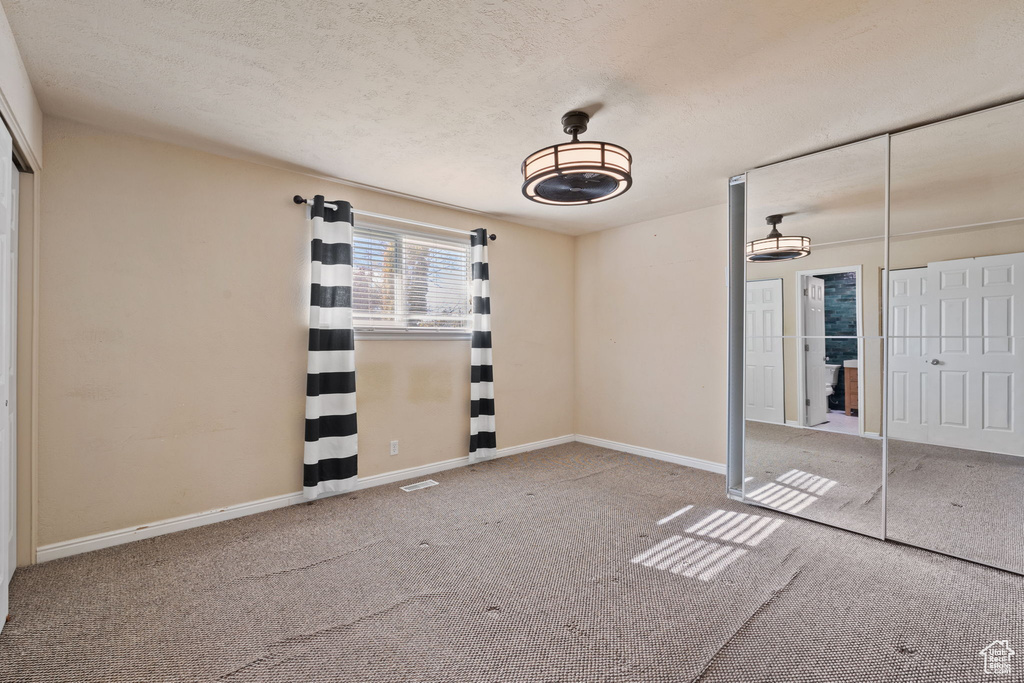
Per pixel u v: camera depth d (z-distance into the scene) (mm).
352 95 2203
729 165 3094
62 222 2395
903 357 2600
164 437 2701
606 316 4844
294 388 3205
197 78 2057
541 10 1621
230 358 2934
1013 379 2279
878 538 2668
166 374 2707
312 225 3219
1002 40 1765
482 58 1912
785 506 3057
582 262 5094
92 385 2482
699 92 2176
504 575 2260
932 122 2457
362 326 3553
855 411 2785
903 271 2588
